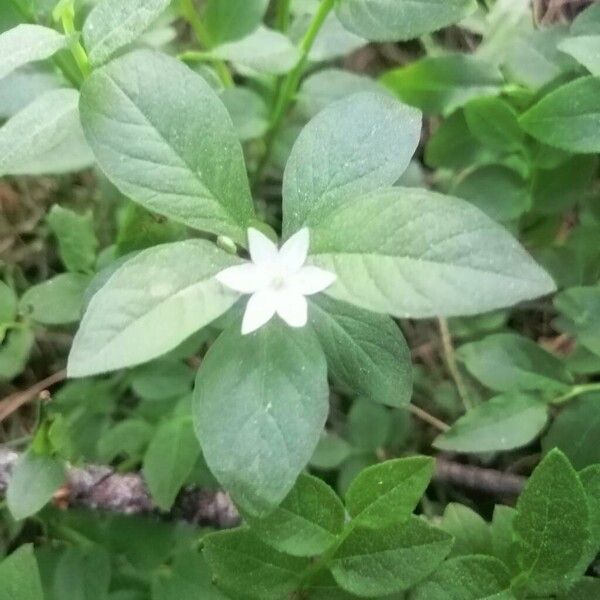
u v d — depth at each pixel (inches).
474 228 3.8
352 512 4.6
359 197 4.0
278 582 4.8
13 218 8.4
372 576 4.6
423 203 3.9
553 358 6.2
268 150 7.6
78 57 5.0
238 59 6.8
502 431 6.0
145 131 4.4
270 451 4.0
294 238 4.1
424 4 5.7
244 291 4.0
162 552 6.2
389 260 3.8
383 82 7.3
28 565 5.2
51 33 5.0
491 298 3.7
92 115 4.3
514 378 6.2
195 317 4.0
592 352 6.3
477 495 7.0
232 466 4.0
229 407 4.1
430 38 8.6
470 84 7.1
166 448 6.1
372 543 4.6
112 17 4.7
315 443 4.0
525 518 4.6
